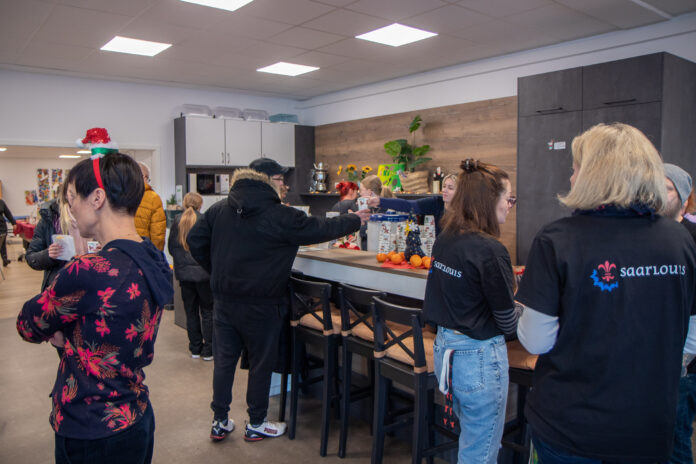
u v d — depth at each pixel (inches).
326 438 98.9
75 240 85.2
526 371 75.9
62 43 197.8
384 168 255.9
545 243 45.1
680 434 66.2
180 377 143.6
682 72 159.8
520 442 87.8
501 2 157.3
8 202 474.6
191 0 154.3
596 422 42.9
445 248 66.5
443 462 95.3
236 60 228.5
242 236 96.3
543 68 211.2
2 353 165.0
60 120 256.4
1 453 101.8
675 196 69.2
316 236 96.5
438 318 67.2
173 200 274.7
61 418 44.5
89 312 42.9
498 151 225.6
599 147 44.3
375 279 97.6
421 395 78.0
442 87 249.6
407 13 167.3
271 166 98.6
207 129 282.7
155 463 97.2
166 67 240.7
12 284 279.1
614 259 42.4
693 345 46.6
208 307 155.5
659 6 162.2
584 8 163.2
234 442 105.4
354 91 295.7
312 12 165.9
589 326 43.0
